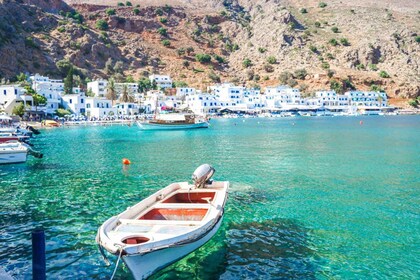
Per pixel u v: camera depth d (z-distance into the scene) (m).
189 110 143.88
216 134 68.62
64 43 182.88
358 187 23.70
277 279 11.84
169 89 173.38
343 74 196.25
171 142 54.12
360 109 173.62
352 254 13.61
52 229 16.16
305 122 112.50
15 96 97.88
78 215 18.12
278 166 31.78
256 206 19.48
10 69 146.88
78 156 38.75
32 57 160.62
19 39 160.50
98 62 188.88
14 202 20.34
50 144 51.56
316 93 179.25
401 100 187.88
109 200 20.86
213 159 36.19
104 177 27.38
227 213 18.31
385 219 17.41
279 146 47.19
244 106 162.75
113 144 51.56
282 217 17.70
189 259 13.22
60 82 145.75
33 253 9.57
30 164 33.34
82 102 117.94
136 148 46.38
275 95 171.38
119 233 11.51
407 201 20.44
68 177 27.38
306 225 16.62
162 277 11.98
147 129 79.88
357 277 11.94
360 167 31.02
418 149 43.06
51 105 111.50
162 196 16.28
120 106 125.75
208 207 14.35
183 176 27.78
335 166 31.58
